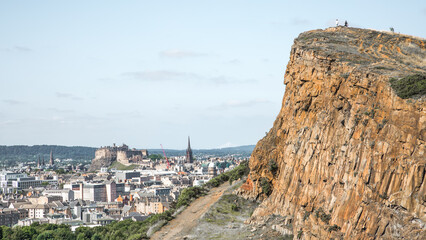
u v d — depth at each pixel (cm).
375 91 10275
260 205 13700
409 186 8819
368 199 9469
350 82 11012
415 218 8669
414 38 12925
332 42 13412
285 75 14688
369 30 13838
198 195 18000
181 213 16562
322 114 11825
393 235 8831
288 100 14338
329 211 10531
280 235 12038
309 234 10706
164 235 14938
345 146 10506
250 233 12781
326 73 12238
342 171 10431
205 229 14225
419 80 9531
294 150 12669
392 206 8988
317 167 11456
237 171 19150
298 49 13588
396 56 12019
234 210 14912
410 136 9131
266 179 14775
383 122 9750
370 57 12088
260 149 15012
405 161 9031
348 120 10706
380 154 9488
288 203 12438
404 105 9419
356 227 9512
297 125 13150
